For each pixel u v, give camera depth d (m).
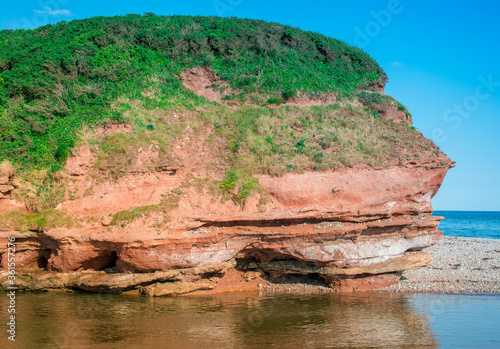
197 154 18.84
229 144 19.41
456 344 10.48
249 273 17.38
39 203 16.52
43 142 18.83
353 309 13.88
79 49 23.78
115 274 15.23
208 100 23.12
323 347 10.27
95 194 16.66
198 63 25.20
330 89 24.55
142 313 13.05
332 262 16.31
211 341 10.63
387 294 16.16
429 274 19.30
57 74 22.02
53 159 17.89
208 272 15.91
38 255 16.61
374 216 16.38
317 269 16.70
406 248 17.28
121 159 17.39
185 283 15.62
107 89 21.56
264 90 23.78
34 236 15.88
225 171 18.06
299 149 19.06
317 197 16.77
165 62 24.97
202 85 24.22
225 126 20.78
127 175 17.08
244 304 14.45
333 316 13.02
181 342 10.53
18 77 21.69
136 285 15.36
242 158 18.42
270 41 26.94
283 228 15.93
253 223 15.97
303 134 20.31
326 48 28.31
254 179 17.38
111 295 15.27
